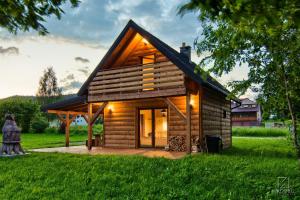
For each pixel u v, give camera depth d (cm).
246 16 236
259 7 227
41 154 1327
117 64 1677
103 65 1567
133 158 1127
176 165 992
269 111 1114
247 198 694
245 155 1279
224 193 729
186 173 891
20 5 312
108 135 1744
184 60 1608
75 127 3978
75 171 980
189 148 1261
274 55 834
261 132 3688
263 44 817
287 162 1045
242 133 3769
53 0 320
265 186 764
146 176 893
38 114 4244
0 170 1030
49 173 980
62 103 1727
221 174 873
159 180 848
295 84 952
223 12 240
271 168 938
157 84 1371
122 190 793
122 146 1681
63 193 801
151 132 1620
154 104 1598
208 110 1566
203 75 775
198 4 226
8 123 1308
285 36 737
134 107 1659
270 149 1638
